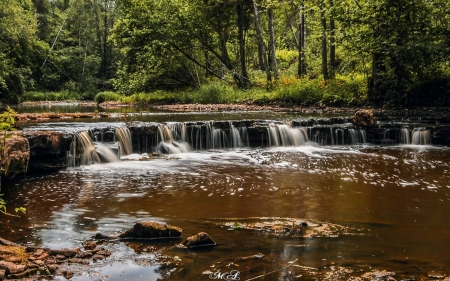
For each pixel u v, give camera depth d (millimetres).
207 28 28609
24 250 4035
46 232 4820
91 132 10383
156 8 28297
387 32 17484
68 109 23609
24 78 34031
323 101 19859
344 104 19172
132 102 30781
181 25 27812
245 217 5488
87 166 9422
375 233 4840
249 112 18297
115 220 5332
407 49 16781
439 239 4656
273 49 25641
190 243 4285
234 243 4414
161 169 9094
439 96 17188
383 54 17844
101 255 4012
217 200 6445
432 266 3850
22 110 22359
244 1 27453
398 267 3811
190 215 5586
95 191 7000
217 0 26703
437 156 10828
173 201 6371
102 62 57219
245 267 3773
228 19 28078
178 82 32156
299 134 13180
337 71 24875
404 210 5922
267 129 12898
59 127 10961
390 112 16484
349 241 4535
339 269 3734
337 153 11492
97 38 58438
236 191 7059
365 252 4199
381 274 3607
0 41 27641
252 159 10531
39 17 53594
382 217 5555
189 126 12266
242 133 12930
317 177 8250
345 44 19016
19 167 7477
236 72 27766
